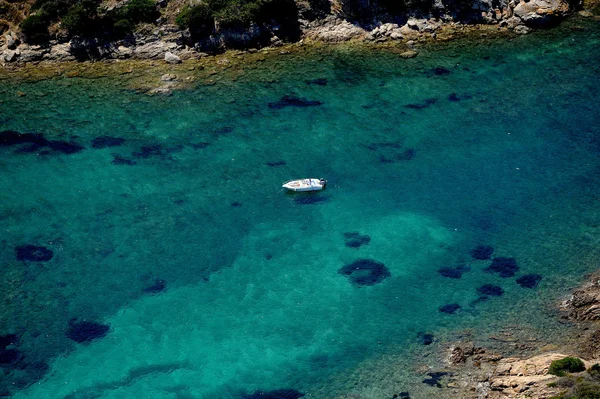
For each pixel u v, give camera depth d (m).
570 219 72.81
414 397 54.47
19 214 73.75
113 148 82.56
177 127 86.06
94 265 68.44
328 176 79.19
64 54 97.12
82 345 60.53
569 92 92.25
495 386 53.66
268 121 87.25
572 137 84.56
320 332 61.38
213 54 98.75
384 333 60.97
